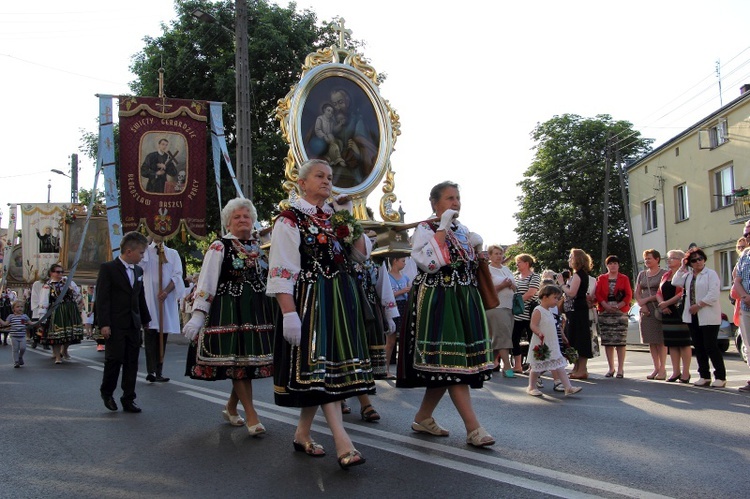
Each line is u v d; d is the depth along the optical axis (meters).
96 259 21.80
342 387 4.10
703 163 24.84
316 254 4.26
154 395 7.43
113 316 6.43
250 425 5.18
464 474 3.94
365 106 12.88
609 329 9.38
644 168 29.62
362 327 4.31
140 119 12.70
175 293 9.36
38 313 12.41
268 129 22.34
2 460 4.46
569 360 7.85
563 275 10.87
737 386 8.38
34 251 26.34
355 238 4.42
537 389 7.53
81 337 12.85
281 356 4.22
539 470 4.02
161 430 5.45
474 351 4.60
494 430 5.29
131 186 12.57
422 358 4.59
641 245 30.23
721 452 4.54
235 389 5.34
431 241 4.62
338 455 4.04
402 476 3.92
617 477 3.89
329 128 12.44
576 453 4.48
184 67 22.83
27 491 3.76
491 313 9.34
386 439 4.93
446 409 6.27
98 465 4.32
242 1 15.82
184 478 4.00
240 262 5.32
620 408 6.46
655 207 29.20
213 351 5.18
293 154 12.04
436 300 4.64
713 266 24.33
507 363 9.35
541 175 38.09
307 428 4.57
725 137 23.31
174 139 12.84
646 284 9.35
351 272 4.42
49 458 4.52
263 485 3.81
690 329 8.51
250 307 5.29
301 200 4.43
